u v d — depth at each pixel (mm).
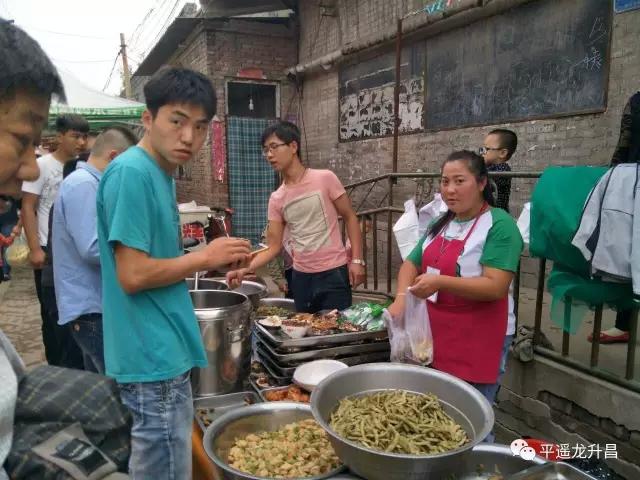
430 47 5898
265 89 9039
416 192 6273
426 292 1998
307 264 3117
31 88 664
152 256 1443
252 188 9000
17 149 668
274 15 8508
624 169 2207
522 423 2926
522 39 4742
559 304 2629
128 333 1438
